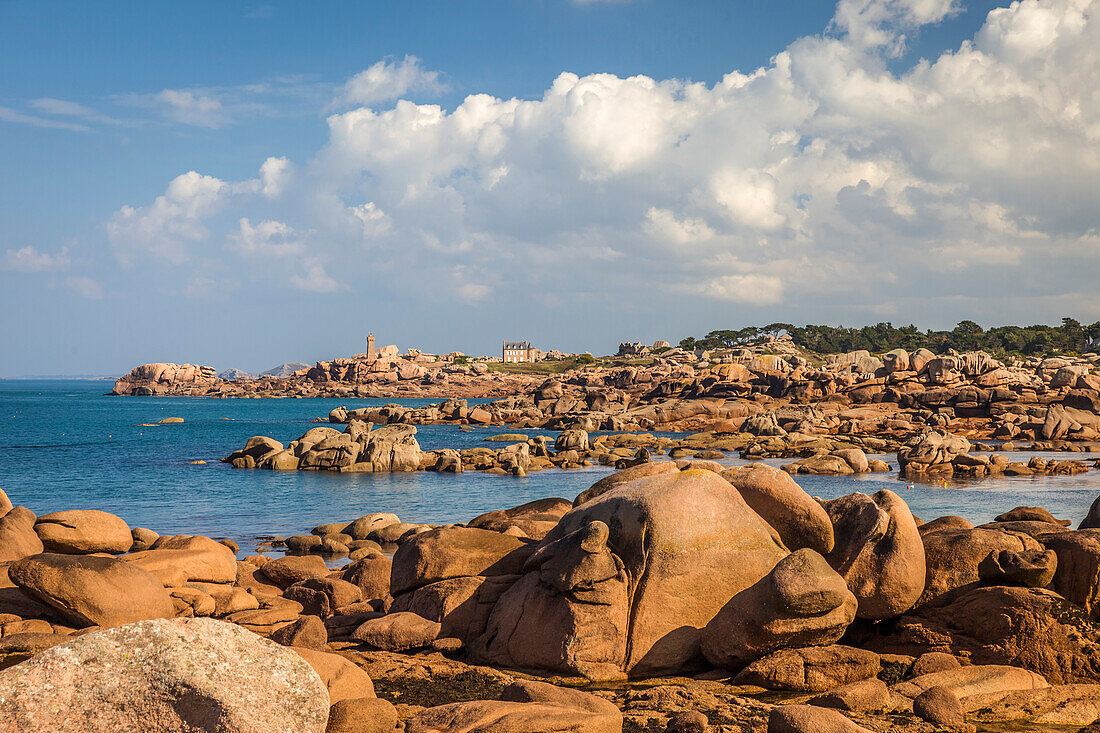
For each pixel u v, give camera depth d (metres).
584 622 10.86
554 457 63.00
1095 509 13.32
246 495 40.88
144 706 5.16
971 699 9.33
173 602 12.56
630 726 8.70
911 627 11.12
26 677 5.08
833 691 9.44
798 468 54.84
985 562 11.27
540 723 7.74
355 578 15.76
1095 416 83.75
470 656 11.80
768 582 10.41
